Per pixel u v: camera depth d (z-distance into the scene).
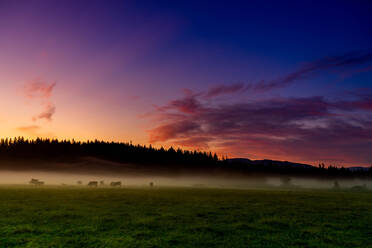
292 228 19.77
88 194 43.12
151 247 14.54
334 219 23.69
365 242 16.22
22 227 18.50
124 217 22.84
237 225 20.30
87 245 14.74
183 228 19.11
